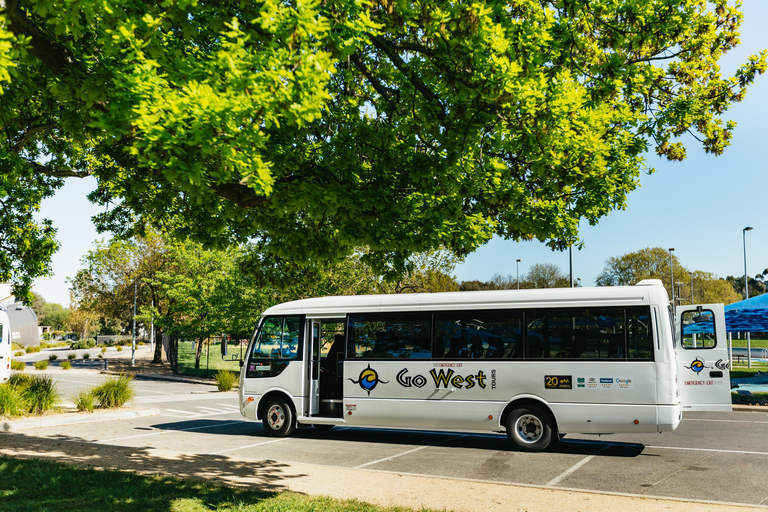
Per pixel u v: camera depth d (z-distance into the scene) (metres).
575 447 11.80
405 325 12.79
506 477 8.98
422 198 8.59
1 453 9.66
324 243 9.51
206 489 7.34
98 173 14.62
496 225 10.05
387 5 6.25
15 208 18.27
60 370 41.81
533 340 11.67
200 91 4.46
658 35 8.55
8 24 5.18
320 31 4.74
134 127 4.87
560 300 11.64
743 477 8.80
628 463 10.00
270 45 4.67
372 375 12.81
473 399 11.91
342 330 14.31
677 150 14.70
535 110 6.51
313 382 13.55
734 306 22.39
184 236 10.30
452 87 6.75
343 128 8.29
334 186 7.70
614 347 11.11
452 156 7.23
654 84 13.12
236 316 32.69
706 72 14.40
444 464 10.03
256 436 13.46
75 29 5.50
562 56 7.29
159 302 48.53
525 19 7.41
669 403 10.65
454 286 35.56
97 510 6.35
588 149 7.62
